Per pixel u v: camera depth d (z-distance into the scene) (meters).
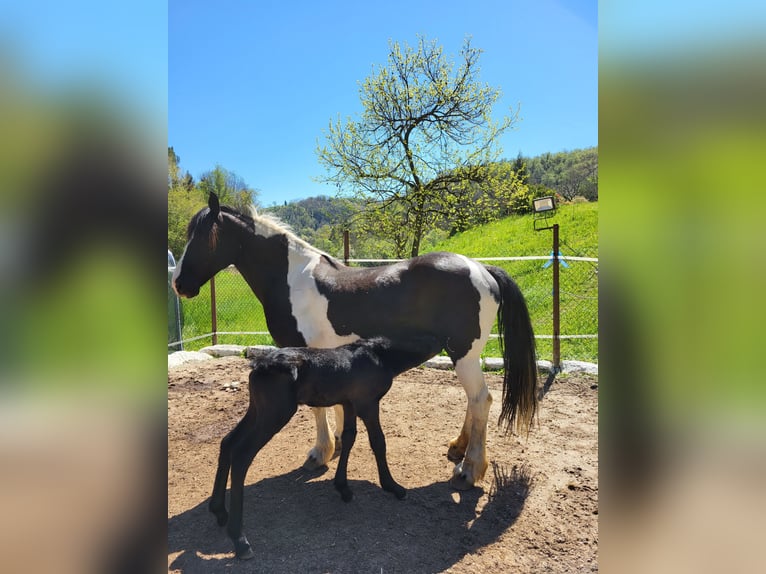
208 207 3.43
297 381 2.63
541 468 3.47
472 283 3.13
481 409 3.21
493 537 2.68
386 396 5.06
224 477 2.74
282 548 2.56
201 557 2.50
